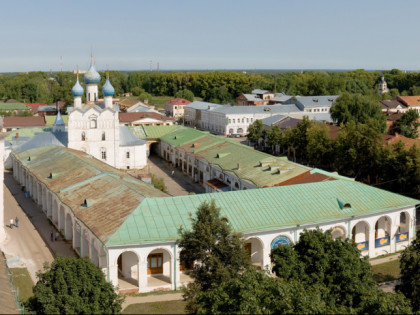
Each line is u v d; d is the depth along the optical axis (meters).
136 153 129.00
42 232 80.06
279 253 47.00
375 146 101.81
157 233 57.09
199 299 40.59
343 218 64.94
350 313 38.41
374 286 45.94
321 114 188.38
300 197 66.94
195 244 47.09
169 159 140.50
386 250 70.56
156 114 190.25
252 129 166.88
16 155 115.00
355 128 115.88
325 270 45.19
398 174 95.19
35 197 99.44
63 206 74.19
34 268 65.44
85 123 118.62
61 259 42.19
